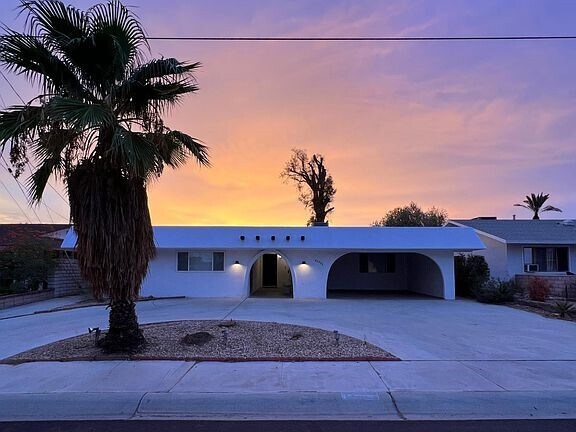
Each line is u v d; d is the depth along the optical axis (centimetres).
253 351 927
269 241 2088
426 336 1143
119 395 675
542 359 894
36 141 857
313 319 1424
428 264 2406
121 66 867
